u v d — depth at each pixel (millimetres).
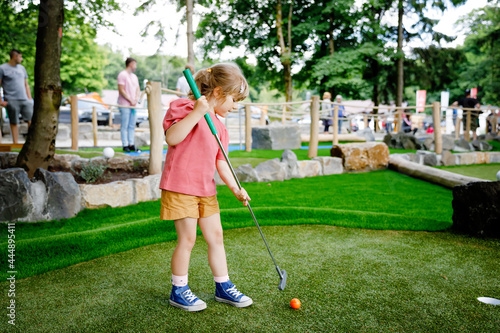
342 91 16406
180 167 1835
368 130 11164
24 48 8633
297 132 8133
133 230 2895
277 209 3467
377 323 1671
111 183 3676
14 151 4816
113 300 1902
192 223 1854
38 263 2346
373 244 2777
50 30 3633
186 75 1786
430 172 5270
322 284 2078
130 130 6516
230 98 1925
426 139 8938
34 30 7988
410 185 5055
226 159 1887
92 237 2695
